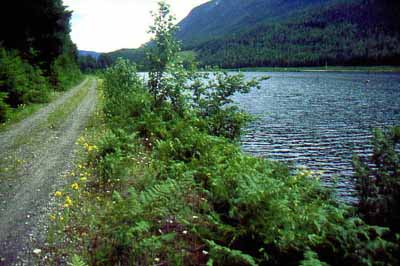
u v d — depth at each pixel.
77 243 5.02
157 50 13.53
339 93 55.50
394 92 54.78
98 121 15.66
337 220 5.04
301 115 32.59
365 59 154.88
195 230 5.10
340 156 17.56
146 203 5.22
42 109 21.12
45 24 34.31
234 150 9.66
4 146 11.23
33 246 4.96
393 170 5.71
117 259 4.59
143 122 12.12
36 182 7.63
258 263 4.52
